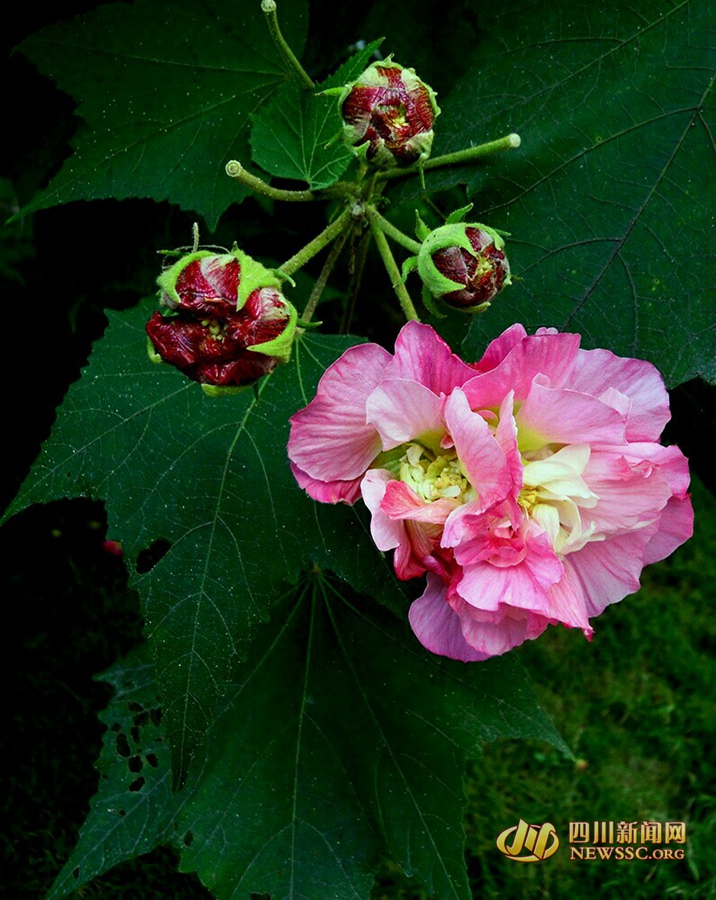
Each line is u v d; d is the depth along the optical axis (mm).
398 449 228
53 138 345
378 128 226
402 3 332
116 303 381
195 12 279
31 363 425
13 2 317
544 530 214
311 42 350
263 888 312
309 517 260
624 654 687
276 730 326
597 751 622
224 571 255
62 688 581
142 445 263
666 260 247
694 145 251
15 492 451
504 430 202
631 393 219
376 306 419
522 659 676
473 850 558
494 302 250
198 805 317
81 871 312
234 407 266
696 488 709
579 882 552
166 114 289
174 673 248
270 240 378
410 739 323
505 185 256
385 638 332
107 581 636
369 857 318
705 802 598
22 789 536
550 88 261
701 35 254
